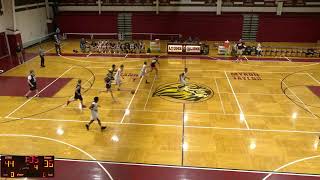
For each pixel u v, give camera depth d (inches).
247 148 507.2
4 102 692.7
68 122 597.9
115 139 534.6
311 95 749.3
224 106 679.1
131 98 723.4
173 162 466.9
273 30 1413.6
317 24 1376.7
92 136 544.7
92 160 470.9
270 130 569.6
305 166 458.9
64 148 504.1
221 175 435.5
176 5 1433.3
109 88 697.6
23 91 761.6
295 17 1384.1
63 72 927.0
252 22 1413.6
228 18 1417.3
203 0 1414.9
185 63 1051.3
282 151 499.2
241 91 774.5
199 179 426.3
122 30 1475.1
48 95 736.3
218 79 872.3
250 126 584.7
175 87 800.9
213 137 542.9
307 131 566.6
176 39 1384.1
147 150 500.1
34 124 588.1
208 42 1424.7
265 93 761.6
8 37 1144.2
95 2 1459.2
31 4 1305.4
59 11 1489.9
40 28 1401.3
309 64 1049.5
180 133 557.0
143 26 1457.9
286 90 784.3
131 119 613.0
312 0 1365.7
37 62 1048.8
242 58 1129.4
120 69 772.0
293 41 1419.8
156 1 1424.7
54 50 1240.2
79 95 647.8
